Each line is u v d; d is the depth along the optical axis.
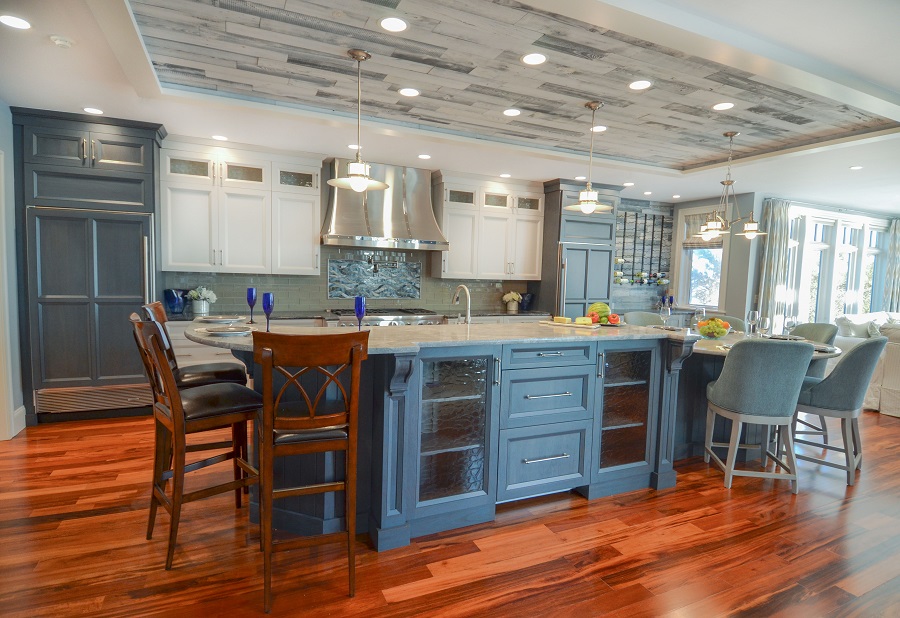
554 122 3.99
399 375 2.29
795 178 5.59
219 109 3.61
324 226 5.18
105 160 4.02
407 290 5.97
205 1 2.29
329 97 3.54
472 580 2.15
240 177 4.84
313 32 2.58
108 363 4.15
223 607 1.92
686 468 3.55
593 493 3.03
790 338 3.85
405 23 2.46
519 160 5.05
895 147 4.20
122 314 4.16
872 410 5.31
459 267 5.90
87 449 3.52
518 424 2.75
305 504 2.47
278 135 4.33
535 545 2.46
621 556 2.37
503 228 6.13
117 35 2.45
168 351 2.55
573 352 2.89
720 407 3.29
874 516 2.82
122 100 3.51
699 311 7.24
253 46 2.74
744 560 2.35
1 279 3.63
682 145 4.54
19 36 2.55
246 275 5.18
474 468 2.65
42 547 2.29
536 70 2.99
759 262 6.75
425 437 2.51
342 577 2.15
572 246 6.15
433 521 2.55
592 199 3.75
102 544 2.33
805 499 3.05
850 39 2.48
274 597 1.99
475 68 2.98
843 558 2.38
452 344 2.46
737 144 4.47
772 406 3.08
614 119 3.86
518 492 2.79
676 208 7.65
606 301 6.47
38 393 3.97
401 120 4.02
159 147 4.41
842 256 8.14
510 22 2.43
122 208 4.10
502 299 6.48
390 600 2.00
